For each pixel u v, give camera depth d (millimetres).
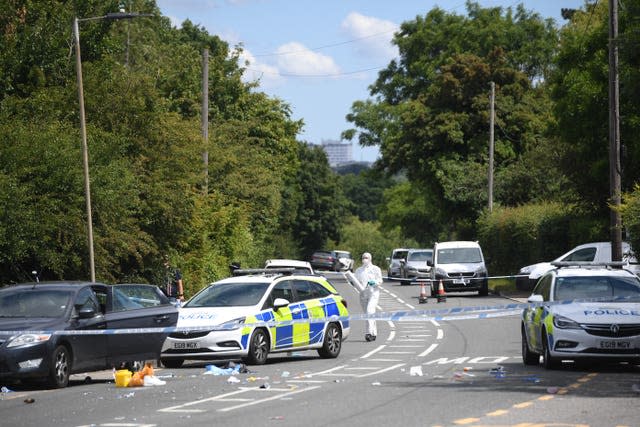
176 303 55812
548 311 42688
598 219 96625
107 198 61562
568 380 38656
